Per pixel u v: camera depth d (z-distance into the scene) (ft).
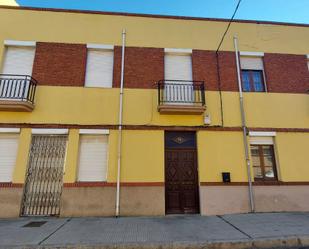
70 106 25.91
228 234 17.51
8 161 24.38
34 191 23.94
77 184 23.99
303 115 28.27
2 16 27.84
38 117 25.20
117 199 23.91
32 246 15.35
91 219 22.38
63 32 28.14
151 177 24.89
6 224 20.51
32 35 27.61
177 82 28.27
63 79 26.61
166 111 26.05
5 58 27.07
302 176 26.37
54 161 24.80
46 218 22.84
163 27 29.66
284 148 27.02
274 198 25.55
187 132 27.07
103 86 27.35
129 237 17.02
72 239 16.56
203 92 27.40
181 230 18.71
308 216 23.09
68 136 25.20
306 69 30.12
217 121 27.07
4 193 23.20
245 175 25.86
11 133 24.98
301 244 16.62
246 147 26.48
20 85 25.36
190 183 25.77
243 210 24.93
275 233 17.57
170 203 25.12
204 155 26.02
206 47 29.53
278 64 29.91
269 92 28.66
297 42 31.07
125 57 28.09
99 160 25.32
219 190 25.22
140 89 27.20
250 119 27.53
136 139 25.76
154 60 28.37
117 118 26.08
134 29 29.22
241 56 30.04
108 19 29.22
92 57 28.19
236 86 28.48
